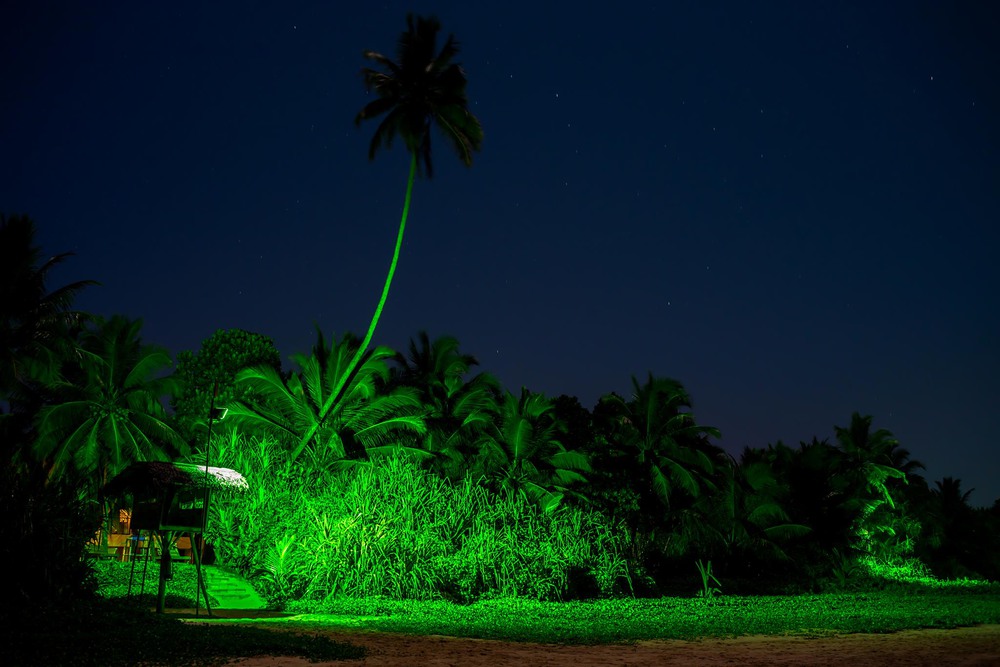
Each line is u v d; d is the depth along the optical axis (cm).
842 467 5078
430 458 3388
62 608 1414
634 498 3650
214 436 3056
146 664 1069
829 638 1697
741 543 4231
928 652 1435
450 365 4012
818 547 4412
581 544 2984
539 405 3781
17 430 3688
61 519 1549
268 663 1116
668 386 4081
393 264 3600
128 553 2638
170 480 1697
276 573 2283
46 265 3469
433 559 2488
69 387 3512
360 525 2436
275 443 3158
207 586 2192
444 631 1639
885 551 5075
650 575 3469
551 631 1686
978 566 6000
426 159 3747
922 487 6291
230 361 3997
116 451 3425
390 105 3684
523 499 3203
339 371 3456
